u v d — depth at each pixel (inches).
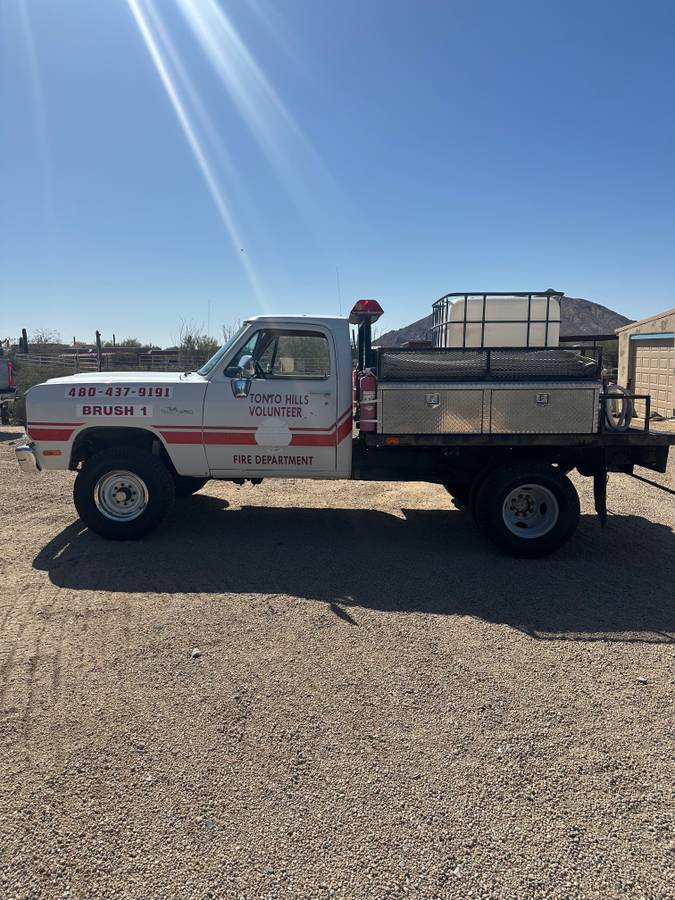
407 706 139.6
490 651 165.5
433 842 101.6
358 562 231.6
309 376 249.8
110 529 247.8
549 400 235.1
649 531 279.4
